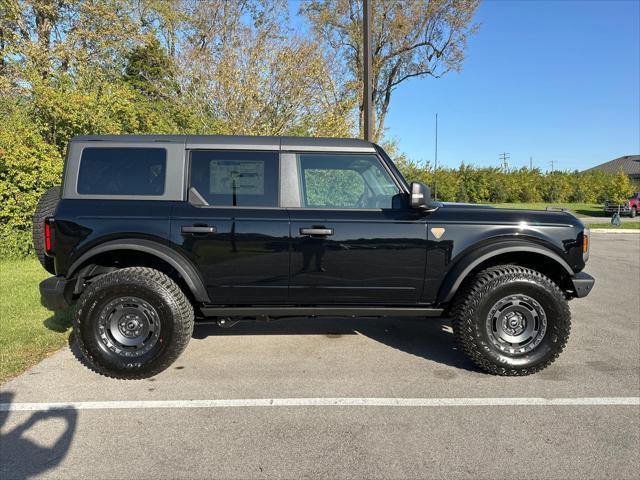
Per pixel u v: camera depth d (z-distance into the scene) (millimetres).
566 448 2580
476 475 2334
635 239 14711
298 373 3666
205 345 4332
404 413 3000
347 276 3582
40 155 8133
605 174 42969
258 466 2414
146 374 3477
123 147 3639
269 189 3645
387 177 3713
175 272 3791
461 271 3557
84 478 2307
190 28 17547
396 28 21453
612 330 4805
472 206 4070
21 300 5422
